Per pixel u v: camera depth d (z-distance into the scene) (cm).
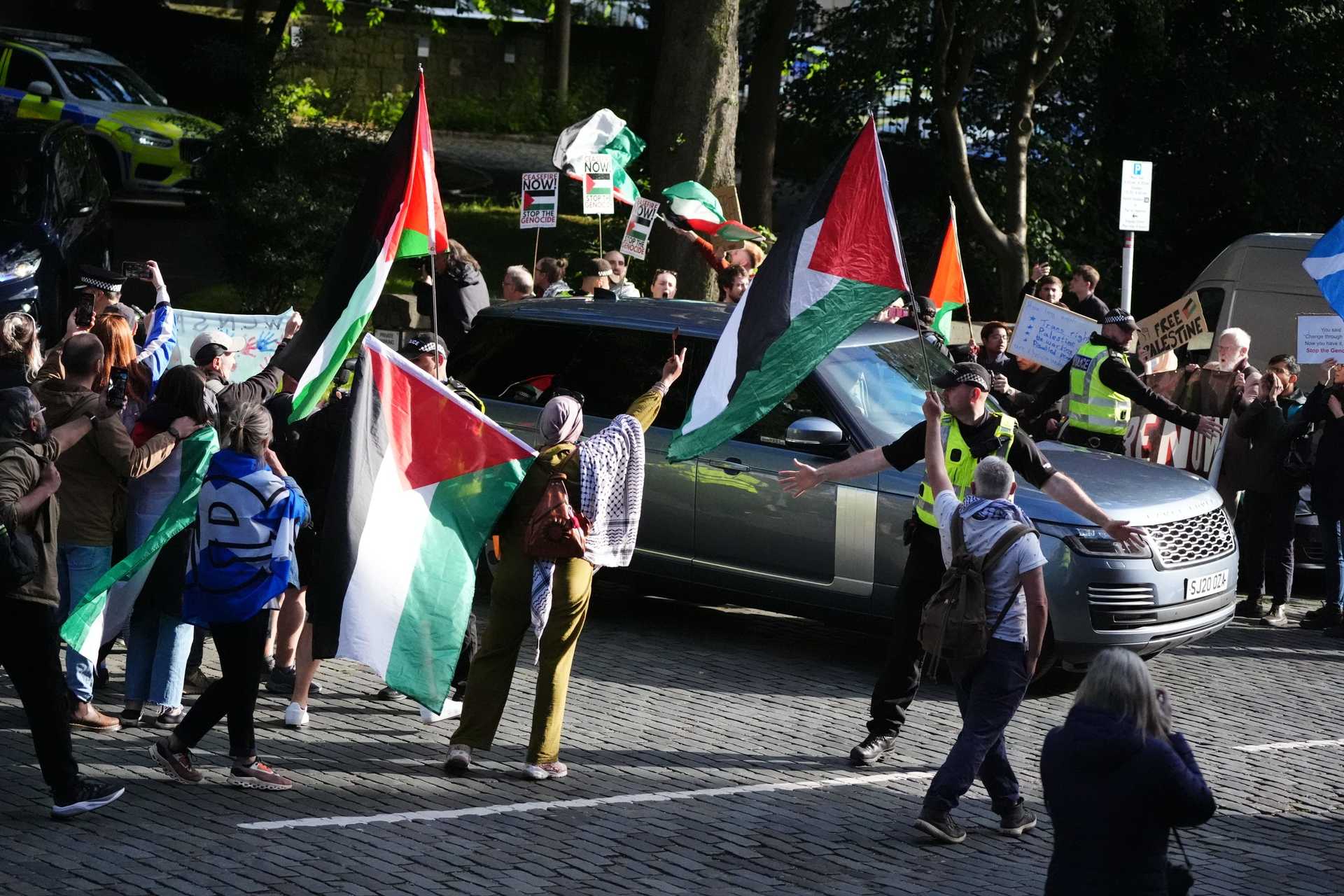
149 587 721
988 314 2242
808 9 2286
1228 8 2312
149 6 2780
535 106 3350
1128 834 435
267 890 548
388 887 557
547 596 672
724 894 570
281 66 1802
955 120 1950
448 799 660
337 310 729
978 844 641
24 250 1269
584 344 983
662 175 1673
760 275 658
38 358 787
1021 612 625
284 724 754
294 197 1552
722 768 722
